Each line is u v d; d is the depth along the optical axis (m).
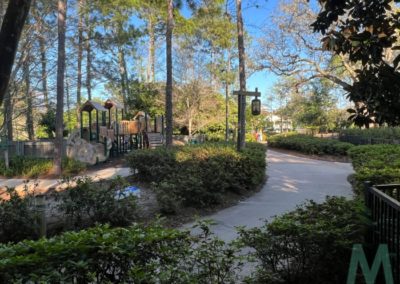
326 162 20.67
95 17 20.45
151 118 30.72
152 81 32.16
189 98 31.73
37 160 16.17
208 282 2.98
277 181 12.95
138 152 11.84
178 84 31.78
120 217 6.92
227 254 3.20
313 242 3.54
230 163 10.07
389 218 3.45
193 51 31.08
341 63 26.03
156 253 2.94
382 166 7.25
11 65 2.34
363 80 3.46
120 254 2.78
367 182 4.27
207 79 32.50
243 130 12.45
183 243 3.17
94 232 3.18
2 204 6.53
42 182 13.18
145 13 23.66
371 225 3.81
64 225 6.84
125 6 19.42
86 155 17.91
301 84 28.12
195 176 8.71
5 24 2.33
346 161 21.05
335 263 3.57
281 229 3.60
